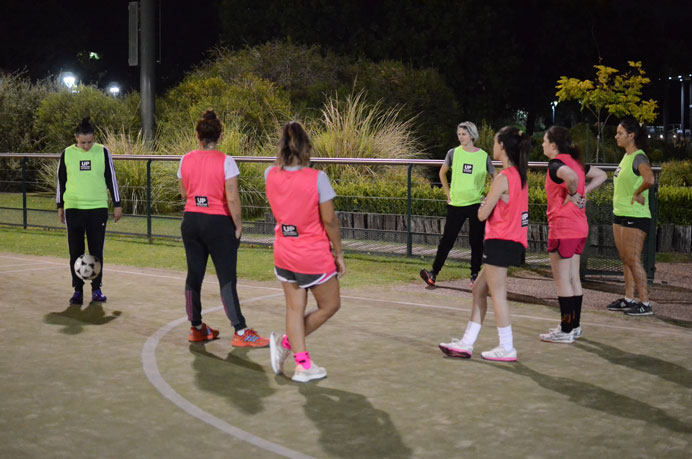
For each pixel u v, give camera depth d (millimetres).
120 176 16312
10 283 9398
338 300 5598
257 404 5062
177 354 6301
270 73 24250
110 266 10852
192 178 6332
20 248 12477
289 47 25438
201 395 5246
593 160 25641
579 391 5359
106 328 7184
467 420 4773
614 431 4594
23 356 6215
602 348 6539
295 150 5297
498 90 36344
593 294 8984
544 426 4672
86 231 8297
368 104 21688
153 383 5516
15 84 23984
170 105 22609
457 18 34781
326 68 25078
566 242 6535
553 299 8656
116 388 5395
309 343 6660
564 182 6508
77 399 5148
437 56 34781
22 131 22906
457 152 9172
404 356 6262
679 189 12641
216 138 6402
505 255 5969
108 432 4547
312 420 4762
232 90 20859
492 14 35375
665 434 4547
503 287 6062
